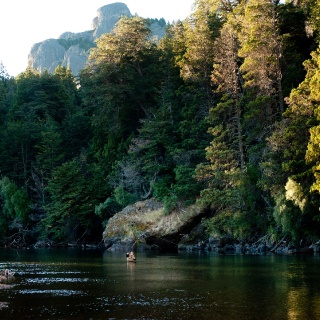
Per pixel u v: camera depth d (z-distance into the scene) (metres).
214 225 71.56
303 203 54.16
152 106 105.44
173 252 73.56
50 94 139.38
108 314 25.44
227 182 71.94
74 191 96.69
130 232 81.62
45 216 101.81
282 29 77.50
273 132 62.59
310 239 62.53
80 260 60.03
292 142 58.12
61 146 116.75
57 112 139.62
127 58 104.56
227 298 29.67
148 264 52.44
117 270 46.81
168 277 40.41
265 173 61.53
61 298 30.52
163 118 90.38
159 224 80.31
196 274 41.94
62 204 95.25
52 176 101.31
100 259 61.69
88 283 37.41
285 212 57.69
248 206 67.75
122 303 28.55
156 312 25.78
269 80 69.62
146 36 107.56
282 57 73.00
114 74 100.94
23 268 49.69
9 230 103.81
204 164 77.31
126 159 93.12
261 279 37.75
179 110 93.25
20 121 121.00
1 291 33.53
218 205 72.50
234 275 40.53
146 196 87.81
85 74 106.56
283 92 73.44
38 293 32.56
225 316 24.59
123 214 85.19
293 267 45.53
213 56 86.00
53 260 60.38
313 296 29.97
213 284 35.69
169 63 98.94
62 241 97.75
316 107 56.28
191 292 32.19
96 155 107.25
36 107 133.62
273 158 61.34
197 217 78.44
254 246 68.06
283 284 34.97
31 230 102.62
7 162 113.19
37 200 108.12
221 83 80.38
